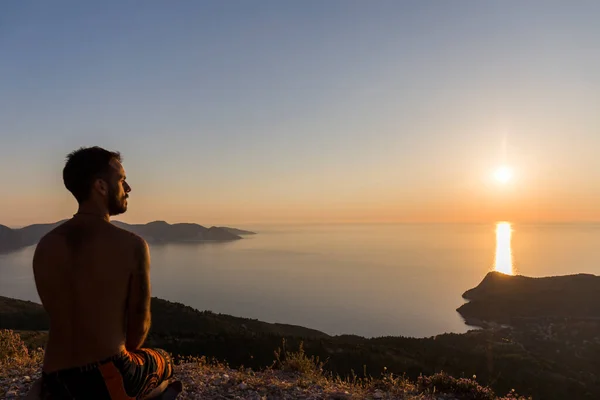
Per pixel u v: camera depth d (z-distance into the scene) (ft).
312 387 18.95
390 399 18.58
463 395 21.18
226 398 16.43
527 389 71.15
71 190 8.11
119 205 8.52
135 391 8.07
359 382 22.29
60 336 7.54
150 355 8.98
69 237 7.68
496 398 21.66
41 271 7.55
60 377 7.44
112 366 7.58
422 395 19.92
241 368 21.80
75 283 7.51
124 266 7.79
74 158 8.10
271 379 19.65
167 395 9.46
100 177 8.10
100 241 7.74
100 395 7.47
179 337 97.25
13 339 25.29
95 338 7.50
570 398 76.38
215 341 92.12
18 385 17.62
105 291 7.59
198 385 17.76
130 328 8.03
